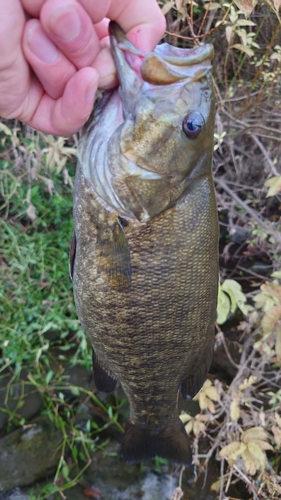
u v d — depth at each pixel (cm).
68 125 24
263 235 67
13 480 56
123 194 26
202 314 31
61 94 23
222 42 60
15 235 73
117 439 62
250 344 64
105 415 64
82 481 58
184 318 30
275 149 67
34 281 71
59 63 21
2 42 21
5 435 60
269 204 74
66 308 72
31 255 71
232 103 65
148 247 28
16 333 67
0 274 70
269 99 61
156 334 30
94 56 22
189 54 26
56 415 62
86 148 26
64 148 55
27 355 67
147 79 24
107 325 30
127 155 25
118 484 58
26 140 65
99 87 24
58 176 75
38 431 61
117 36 22
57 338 71
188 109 25
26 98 24
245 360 62
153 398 35
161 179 26
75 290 31
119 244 27
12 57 21
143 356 31
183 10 39
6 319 68
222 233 84
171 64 25
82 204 28
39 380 66
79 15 20
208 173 28
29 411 63
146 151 26
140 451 39
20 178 68
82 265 29
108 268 28
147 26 23
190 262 29
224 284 47
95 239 28
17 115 25
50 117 25
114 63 23
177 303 29
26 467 58
